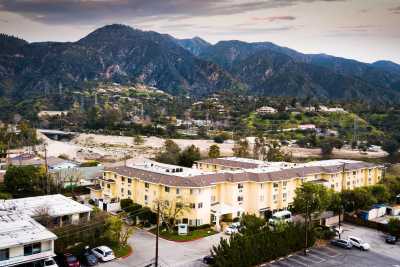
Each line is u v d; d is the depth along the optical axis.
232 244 79.44
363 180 152.62
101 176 144.50
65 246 80.88
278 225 91.69
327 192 103.88
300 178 126.31
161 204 100.50
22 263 68.94
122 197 121.25
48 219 86.88
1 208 91.19
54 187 137.25
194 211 104.00
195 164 171.25
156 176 112.19
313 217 104.62
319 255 89.12
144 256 84.62
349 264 84.12
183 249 89.56
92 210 95.56
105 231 86.56
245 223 93.06
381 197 133.75
